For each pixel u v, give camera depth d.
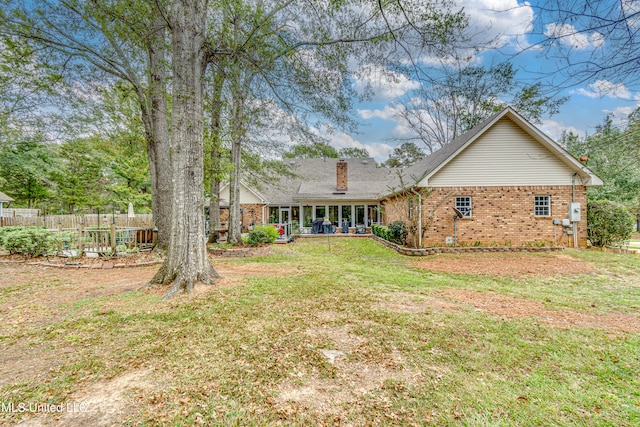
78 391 2.77
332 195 21.33
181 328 4.19
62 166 23.77
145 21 6.45
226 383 2.90
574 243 12.59
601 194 17.58
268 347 3.63
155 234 11.83
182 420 2.40
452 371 3.13
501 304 5.38
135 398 2.67
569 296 5.98
